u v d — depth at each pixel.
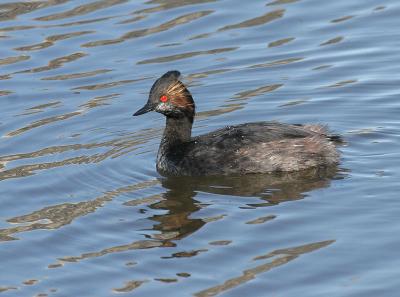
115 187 15.60
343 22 21.73
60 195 15.34
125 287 12.38
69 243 13.68
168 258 13.03
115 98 19.22
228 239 13.44
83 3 23.02
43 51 21.09
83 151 17.09
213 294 12.04
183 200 14.95
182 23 21.94
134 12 22.48
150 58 20.70
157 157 16.62
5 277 12.85
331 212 14.09
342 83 19.30
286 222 13.84
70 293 12.34
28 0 23.11
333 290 11.95
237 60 20.48
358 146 16.66
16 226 14.30
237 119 18.23
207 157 16.12
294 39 21.16
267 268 12.57
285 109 18.45
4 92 19.66
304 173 15.78
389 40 20.84
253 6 22.59
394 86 18.98
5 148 17.30
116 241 13.66
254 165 15.92
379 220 13.72
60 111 18.78
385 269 12.37
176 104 16.73
